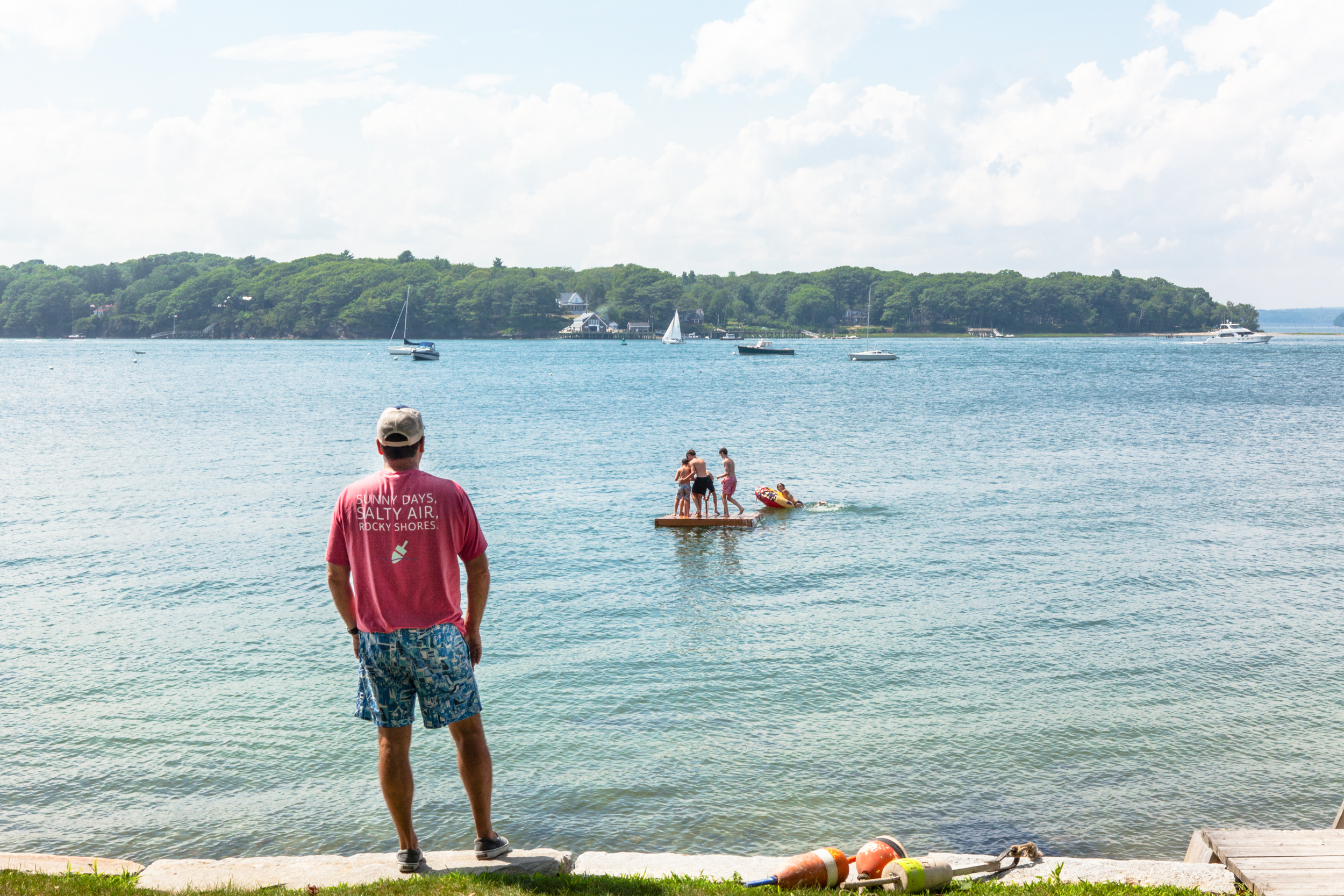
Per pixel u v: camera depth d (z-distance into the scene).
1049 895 5.20
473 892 4.80
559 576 17.66
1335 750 10.09
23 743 10.18
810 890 5.28
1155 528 21.81
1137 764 9.78
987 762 9.80
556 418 52.66
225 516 23.48
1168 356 152.75
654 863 5.76
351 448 38.53
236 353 180.38
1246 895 5.21
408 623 4.78
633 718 10.91
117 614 15.01
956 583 16.95
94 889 4.94
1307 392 71.06
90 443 40.00
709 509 24.56
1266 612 15.08
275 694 11.59
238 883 5.14
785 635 13.98
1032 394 70.62
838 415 53.44
